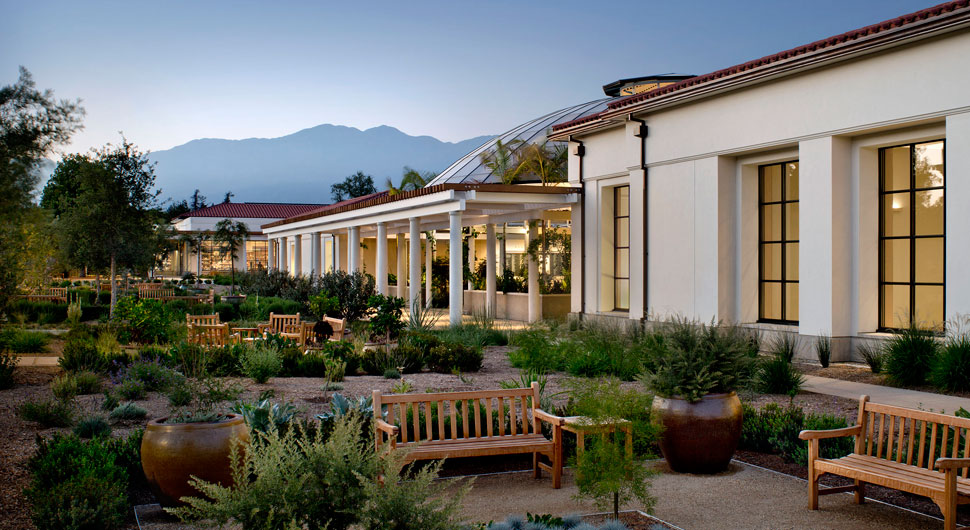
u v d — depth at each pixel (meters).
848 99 13.59
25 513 5.45
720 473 6.88
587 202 21.34
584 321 19.55
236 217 62.16
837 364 13.97
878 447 5.97
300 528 3.55
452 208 21.38
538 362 13.76
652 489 6.34
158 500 5.69
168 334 16.83
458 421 7.78
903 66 12.70
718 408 6.75
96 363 12.62
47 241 14.45
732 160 16.56
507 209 23.94
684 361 6.89
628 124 18.89
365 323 22.62
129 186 24.97
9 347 14.89
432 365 13.82
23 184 11.99
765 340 15.45
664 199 17.94
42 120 12.16
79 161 24.86
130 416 8.72
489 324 20.42
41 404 8.62
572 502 5.99
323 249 46.62
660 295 18.08
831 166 13.98
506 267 29.75
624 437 5.71
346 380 12.38
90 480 5.21
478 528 4.56
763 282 16.58
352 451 3.85
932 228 13.44
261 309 26.34
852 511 5.71
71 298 28.88
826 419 7.96
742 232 16.44
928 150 13.45
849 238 14.20
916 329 12.10
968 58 11.76
